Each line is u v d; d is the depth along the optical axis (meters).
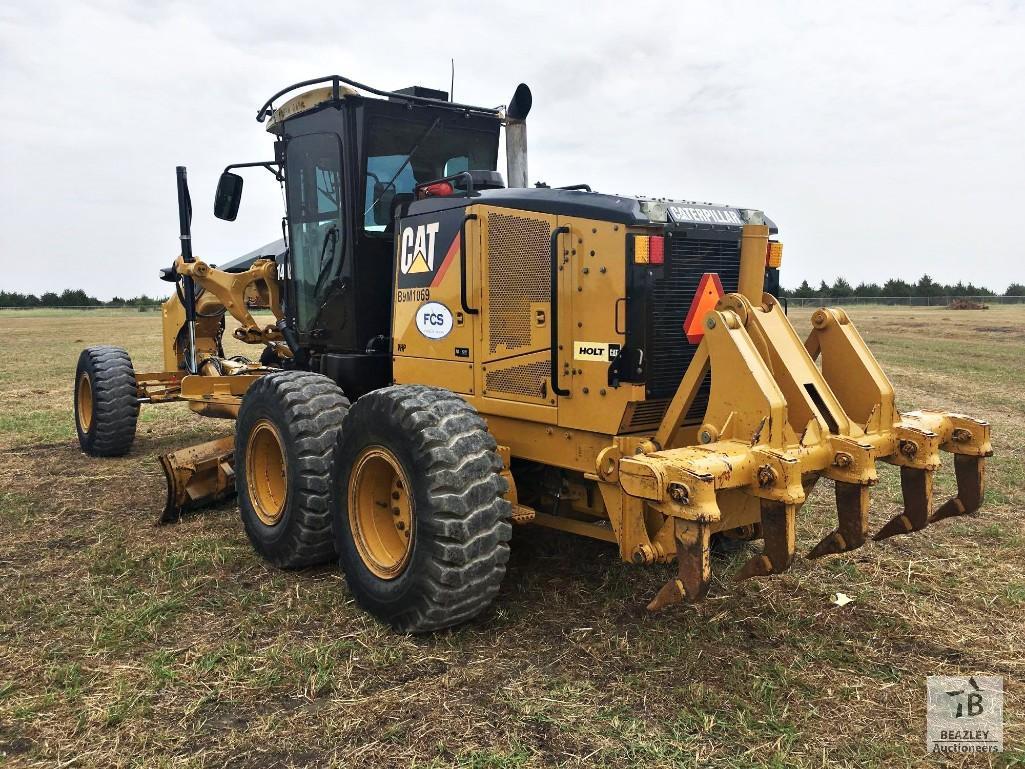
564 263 3.70
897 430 3.61
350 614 3.90
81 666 3.37
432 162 5.40
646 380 3.50
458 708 3.03
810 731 2.90
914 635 3.68
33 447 8.18
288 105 5.38
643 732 2.88
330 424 4.43
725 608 3.96
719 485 2.94
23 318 50.12
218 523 5.46
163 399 7.86
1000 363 16.62
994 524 5.28
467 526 3.45
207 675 3.28
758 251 3.58
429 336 4.54
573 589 4.19
